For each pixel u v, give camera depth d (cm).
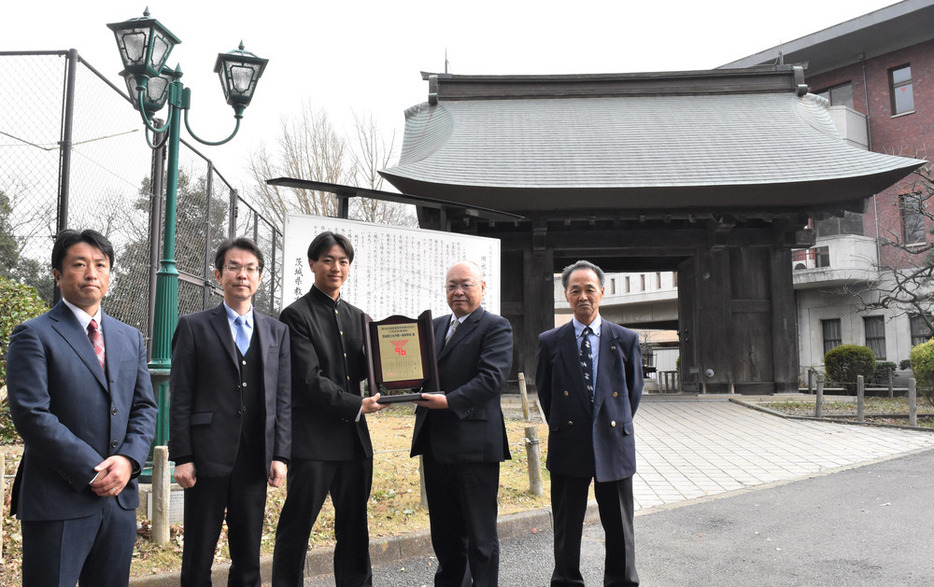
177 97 480
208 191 914
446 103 1634
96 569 241
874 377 1736
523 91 1656
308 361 310
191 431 288
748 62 2339
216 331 299
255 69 518
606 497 327
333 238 333
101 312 260
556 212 1305
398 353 324
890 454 757
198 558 281
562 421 335
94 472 231
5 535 380
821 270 2002
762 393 1360
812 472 662
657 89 1666
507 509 490
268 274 1280
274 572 300
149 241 779
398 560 413
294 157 2225
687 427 971
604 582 329
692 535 458
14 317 576
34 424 223
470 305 341
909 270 1889
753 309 1381
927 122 2020
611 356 338
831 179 1207
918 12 1903
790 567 388
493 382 317
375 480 539
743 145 1420
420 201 702
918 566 384
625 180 1265
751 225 1429
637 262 1666
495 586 312
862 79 2184
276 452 293
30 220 608
